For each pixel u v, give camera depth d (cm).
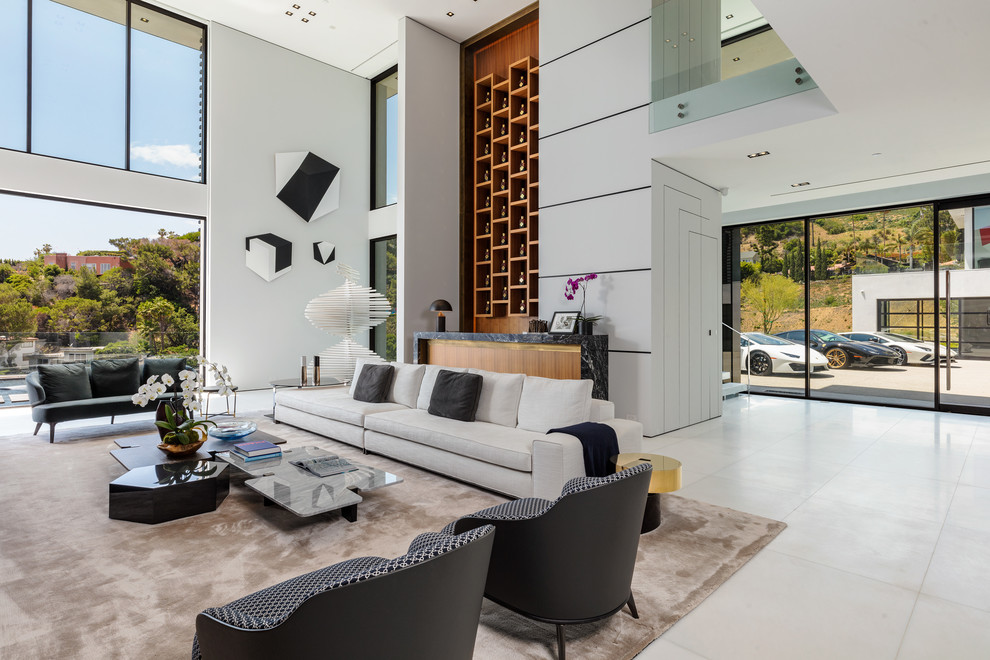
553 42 620
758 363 823
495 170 772
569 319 584
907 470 411
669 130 515
